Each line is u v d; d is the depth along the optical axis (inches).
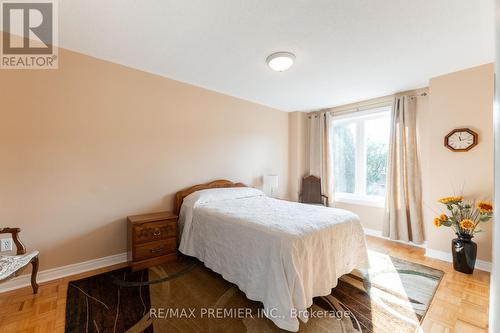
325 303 76.7
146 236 98.7
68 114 91.7
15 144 81.9
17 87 82.4
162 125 117.1
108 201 101.4
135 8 67.6
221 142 142.6
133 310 71.4
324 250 76.7
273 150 176.9
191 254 104.4
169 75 116.9
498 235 31.1
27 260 73.2
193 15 70.8
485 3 64.2
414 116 132.4
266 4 65.9
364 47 88.5
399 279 92.4
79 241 94.7
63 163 90.8
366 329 65.0
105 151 100.3
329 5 66.2
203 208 103.6
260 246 73.1
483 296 80.6
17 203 82.4
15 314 68.7
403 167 133.6
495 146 32.9
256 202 117.3
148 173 112.7
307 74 114.3
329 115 173.0
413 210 129.3
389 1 64.3
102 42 86.8
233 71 111.8
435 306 75.3
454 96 108.6
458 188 107.5
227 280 84.4
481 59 97.3
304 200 178.2
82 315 68.8
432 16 70.3
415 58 97.0
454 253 100.0
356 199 160.6
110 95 101.4
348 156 171.8
